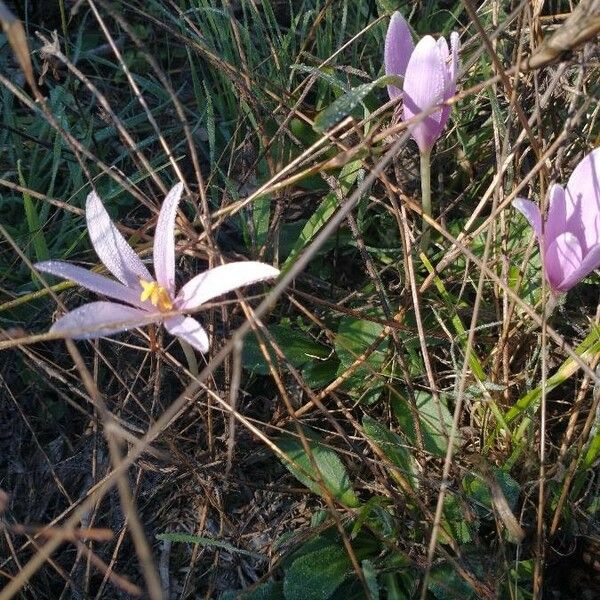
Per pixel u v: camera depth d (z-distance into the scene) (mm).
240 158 357
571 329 310
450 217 351
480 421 286
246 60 347
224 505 288
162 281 239
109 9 228
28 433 302
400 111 303
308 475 257
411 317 314
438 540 257
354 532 256
